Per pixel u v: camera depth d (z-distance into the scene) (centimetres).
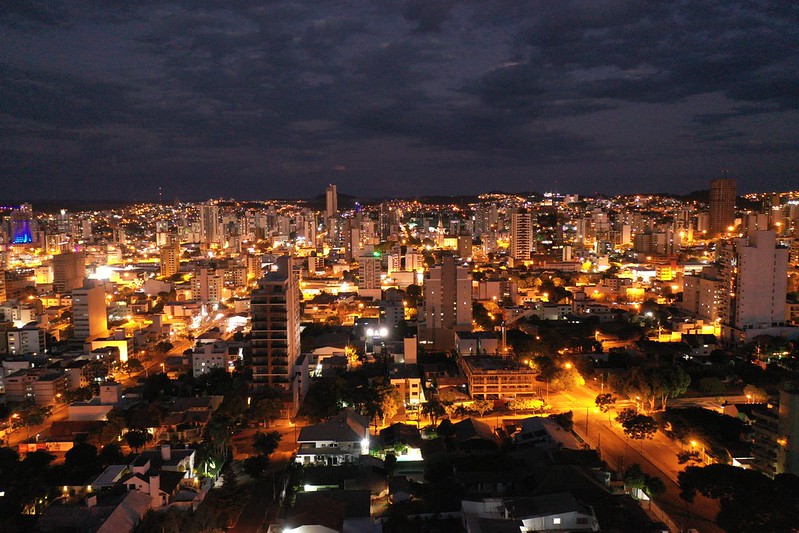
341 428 18050
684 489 14588
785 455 15050
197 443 18338
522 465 16450
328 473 16012
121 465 16150
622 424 18825
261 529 14000
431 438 19062
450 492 14950
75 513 13325
